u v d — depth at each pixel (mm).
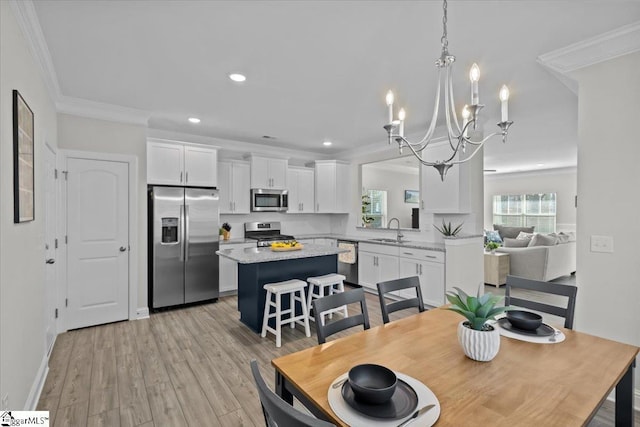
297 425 718
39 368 2334
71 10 1832
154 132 4516
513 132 4734
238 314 4027
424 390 1118
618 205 2133
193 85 2951
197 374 2545
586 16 1890
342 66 2555
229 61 2477
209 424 1974
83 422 1966
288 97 3254
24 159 1889
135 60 2457
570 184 8211
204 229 4426
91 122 3523
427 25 1977
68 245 3391
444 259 4062
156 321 3750
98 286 3576
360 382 1159
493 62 2479
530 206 8875
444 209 4348
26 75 1994
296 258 3545
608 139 2172
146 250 3889
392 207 8953
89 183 3508
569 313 1842
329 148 5910
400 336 1626
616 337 2141
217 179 4918
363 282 5266
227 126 4367
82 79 2811
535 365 1310
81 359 2773
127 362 2727
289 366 1309
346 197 6137
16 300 1779
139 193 3828
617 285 2137
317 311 1645
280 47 2258
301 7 1806
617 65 2135
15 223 1732
